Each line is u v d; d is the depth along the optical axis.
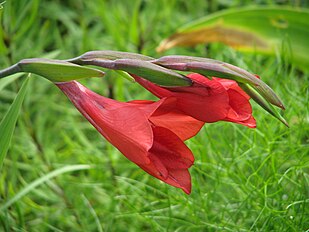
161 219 0.54
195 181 0.51
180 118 0.38
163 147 0.37
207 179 0.55
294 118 0.58
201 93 0.36
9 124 0.42
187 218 0.53
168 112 0.37
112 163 0.58
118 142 0.37
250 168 0.55
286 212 0.48
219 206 0.53
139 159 0.36
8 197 0.54
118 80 0.59
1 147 0.43
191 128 0.39
